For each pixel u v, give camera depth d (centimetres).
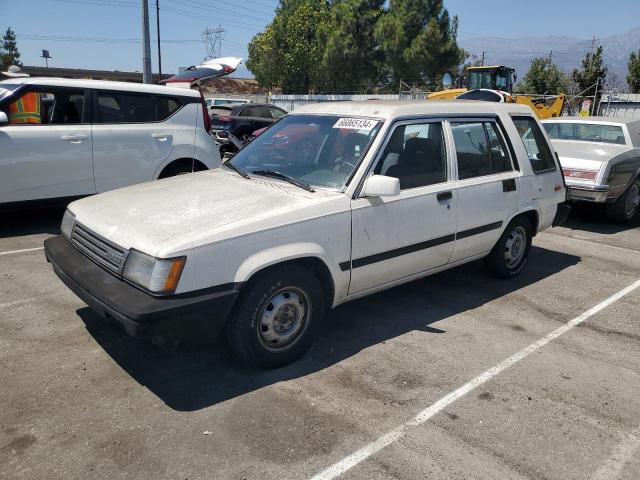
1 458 275
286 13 4019
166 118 764
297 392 343
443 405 335
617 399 350
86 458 277
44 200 672
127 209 372
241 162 461
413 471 276
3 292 489
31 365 365
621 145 877
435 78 3481
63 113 682
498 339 431
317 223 363
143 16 1959
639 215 938
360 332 434
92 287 330
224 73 1236
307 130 449
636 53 3675
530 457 290
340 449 290
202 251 316
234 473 270
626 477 278
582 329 457
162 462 276
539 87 3928
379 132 410
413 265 438
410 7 3438
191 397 334
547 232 805
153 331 303
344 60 3644
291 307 365
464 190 463
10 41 4781
